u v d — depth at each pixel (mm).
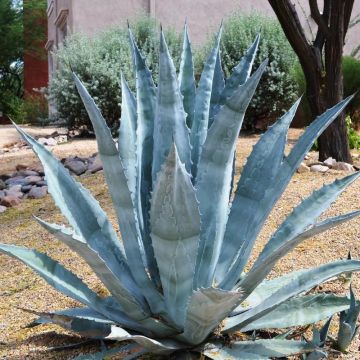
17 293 3664
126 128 2771
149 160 2701
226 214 2588
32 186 7066
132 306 2385
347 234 3865
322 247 3705
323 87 6668
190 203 2135
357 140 8734
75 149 9438
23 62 29656
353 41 13836
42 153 2555
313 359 2365
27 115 16578
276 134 2658
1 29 27891
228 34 11039
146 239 2645
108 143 2359
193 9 14430
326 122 2402
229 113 2375
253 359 2328
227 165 2471
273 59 10562
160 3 14344
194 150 2646
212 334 2537
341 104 2393
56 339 2949
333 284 3180
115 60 11484
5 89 30203
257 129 11016
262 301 2652
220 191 2496
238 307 2693
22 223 5398
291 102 10758
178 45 11789
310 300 2643
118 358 2584
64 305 3377
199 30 14438
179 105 2539
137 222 2623
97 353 2568
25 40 28422
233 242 2619
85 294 2545
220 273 2613
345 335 2531
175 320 2443
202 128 2674
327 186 2586
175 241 2201
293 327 2814
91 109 2312
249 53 2775
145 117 2730
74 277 2561
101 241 2658
